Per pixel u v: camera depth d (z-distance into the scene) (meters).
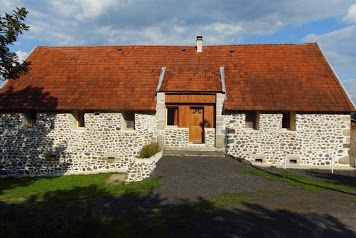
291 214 8.95
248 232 7.71
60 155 16.69
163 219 8.62
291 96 16.55
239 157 16.56
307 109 15.92
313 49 19.31
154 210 9.48
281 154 16.38
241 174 13.58
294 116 16.36
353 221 8.47
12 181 15.55
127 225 8.17
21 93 17.14
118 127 16.53
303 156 16.30
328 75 17.53
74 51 20.38
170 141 17.16
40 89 17.39
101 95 16.94
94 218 8.08
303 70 17.97
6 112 16.75
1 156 16.86
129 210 9.60
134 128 16.94
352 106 15.91
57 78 18.14
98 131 16.59
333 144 16.17
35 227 7.66
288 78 17.56
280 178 13.19
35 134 16.70
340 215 8.90
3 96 17.00
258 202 10.01
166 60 19.34
